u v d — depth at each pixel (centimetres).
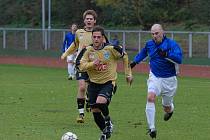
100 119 2130
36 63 7750
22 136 2248
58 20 11394
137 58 2380
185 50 7594
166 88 2369
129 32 8300
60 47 9144
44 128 2452
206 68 6769
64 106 3219
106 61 2164
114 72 2194
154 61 2350
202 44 7400
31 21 11644
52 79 5141
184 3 10331
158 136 2294
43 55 9312
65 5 11338
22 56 9456
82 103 2620
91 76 2186
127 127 2508
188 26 9594
